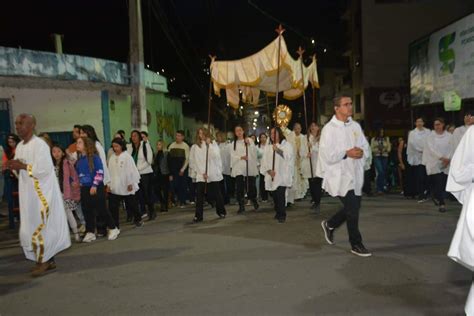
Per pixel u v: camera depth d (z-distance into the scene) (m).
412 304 5.21
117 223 10.17
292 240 8.49
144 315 5.23
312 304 5.32
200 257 7.57
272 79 14.39
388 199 13.70
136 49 15.57
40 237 6.92
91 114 16.25
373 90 35.31
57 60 15.13
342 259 7.07
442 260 6.85
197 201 11.00
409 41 35.09
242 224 10.39
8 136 10.72
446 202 12.63
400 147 14.02
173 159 13.73
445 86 19.69
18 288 6.49
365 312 5.04
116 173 10.09
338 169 7.17
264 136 14.70
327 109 44.31
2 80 14.39
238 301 5.51
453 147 11.12
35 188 6.93
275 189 10.48
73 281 6.66
